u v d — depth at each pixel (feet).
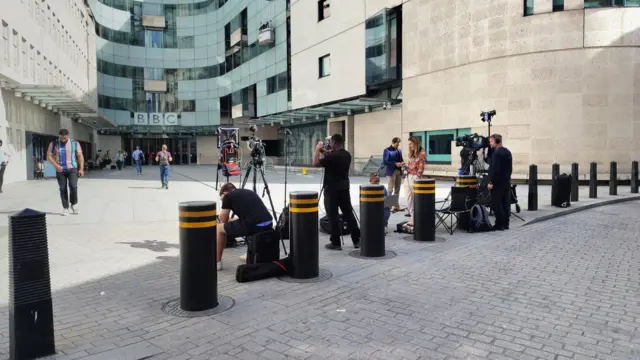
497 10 66.23
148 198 49.19
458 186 29.73
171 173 108.17
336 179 23.79
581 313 14.90
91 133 156.35
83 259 22.04
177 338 12.92
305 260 18.69
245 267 18.28
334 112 101.09
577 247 24.94
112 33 174.91
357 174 94.02
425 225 26.16
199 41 182.70
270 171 114.32
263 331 13.42
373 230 22.43
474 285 17.99
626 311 15.11
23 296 11.41
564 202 39.45
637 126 60.80
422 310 15.17
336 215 24.08
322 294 16.83
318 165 23.86
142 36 180.86
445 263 21.42
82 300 16.16
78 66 128.26
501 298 16.43
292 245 18.92
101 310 15.16
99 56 169.48
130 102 180.14
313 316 14.61
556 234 28.71
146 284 18.07
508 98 65.77
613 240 26.86
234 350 12.19
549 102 62.95
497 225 29.86
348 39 96.37
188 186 65.82
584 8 61.00
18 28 72.74
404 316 14.62
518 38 64.59
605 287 17.74
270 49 131.44
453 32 72.28
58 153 35.70
